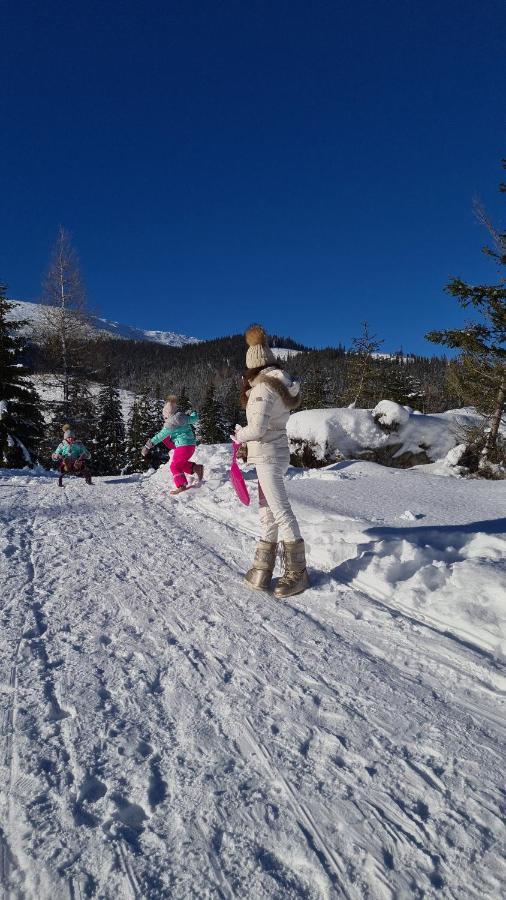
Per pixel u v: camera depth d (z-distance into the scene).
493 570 3.03
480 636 2.60
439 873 1.30
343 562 3.65
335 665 2.38
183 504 6.58
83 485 9.04
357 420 12.45
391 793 1.58
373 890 1.25
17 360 21.41
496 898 1.22
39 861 1.31
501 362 13.40
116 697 2.10
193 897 1.22
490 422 13.75
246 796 1.56
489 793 1.57
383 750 1.78
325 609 3.04
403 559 3.56
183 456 7.34
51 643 2.60
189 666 2.37
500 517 4.75
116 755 1.73
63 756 1.72
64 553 4.32
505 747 1.80
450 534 4.03
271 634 2.72
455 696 2.12
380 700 2.09
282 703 2.06
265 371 3.35
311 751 1.77
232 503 6.13
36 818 1.45
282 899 1.22
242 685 2.20
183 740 1.82
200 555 4.25
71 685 2.18
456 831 1.43
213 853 1.35
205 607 3.10
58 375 22.22
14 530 5.18
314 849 1.37
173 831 1.42
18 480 10.08
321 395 42.19
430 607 2.91
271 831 1.43
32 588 3.44
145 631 2.76
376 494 6.25
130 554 4.29
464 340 13.62
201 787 1.59
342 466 8.95
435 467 12.46
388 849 1.37
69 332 21.89
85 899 1.21
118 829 1.42
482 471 12.16
